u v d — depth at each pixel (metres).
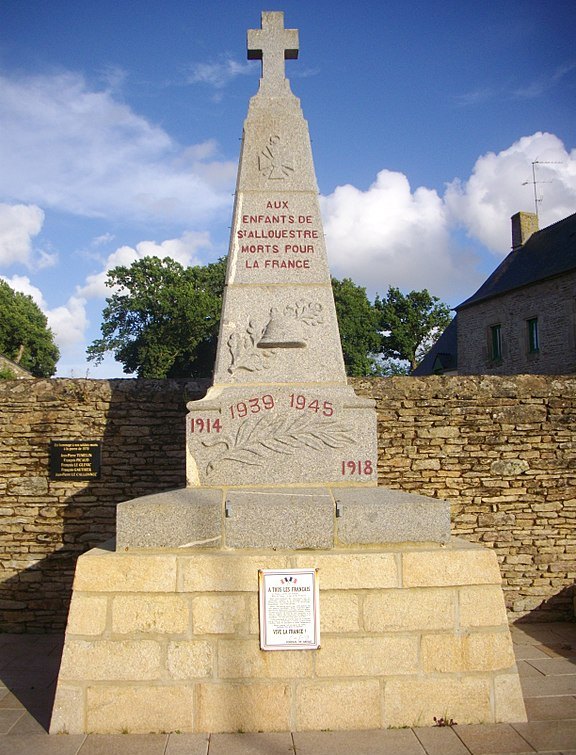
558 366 21.73
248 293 5.25
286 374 5.10
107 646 3.72
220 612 3.76
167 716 3.69
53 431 6.57
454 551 3.87
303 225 5.39
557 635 6.13
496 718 3.78
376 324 35.50
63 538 6.50
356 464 4.79
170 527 3.90
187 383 6.69
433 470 6.68
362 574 3.81
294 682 3.73
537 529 6.70
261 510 3.93
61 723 3.69
